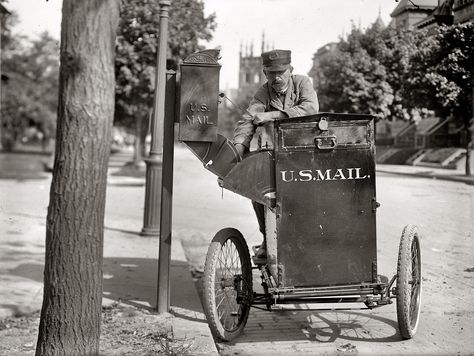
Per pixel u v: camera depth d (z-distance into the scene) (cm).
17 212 1070
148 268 650
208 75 428
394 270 619
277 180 396
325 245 395
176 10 1460
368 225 396
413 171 1791
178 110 460
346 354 389
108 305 494
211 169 427
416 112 800
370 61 874
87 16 270
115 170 2545
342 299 397
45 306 287
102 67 275
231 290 479
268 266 412
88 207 279
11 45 2114
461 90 670
